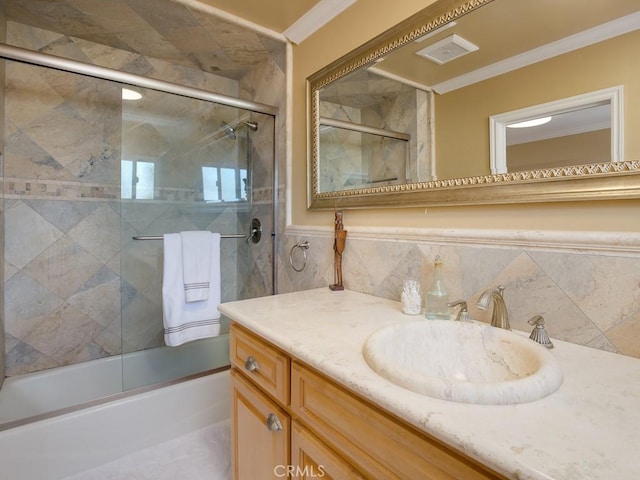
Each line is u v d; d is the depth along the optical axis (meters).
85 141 1.97
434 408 0.54
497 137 1.00
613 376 0.66
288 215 1.93
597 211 0.82
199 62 2.19
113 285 2.09
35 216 1.85
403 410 0.55
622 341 0.77
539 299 0.90
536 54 0.92
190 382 1.76
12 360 1.81
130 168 1.92
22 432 1.34
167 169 2.04
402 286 1.26
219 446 1.63
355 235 1.46
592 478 0.39
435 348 0.90
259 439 1.01
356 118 1.47
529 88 0.93
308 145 1.74
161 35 1.88
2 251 1.75
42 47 1.84
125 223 1.92
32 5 1.62
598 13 0.82
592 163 0.82
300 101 1.85
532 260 0.91
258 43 1.95
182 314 1.82
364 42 1.45
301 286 1.81
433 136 1.17
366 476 0.66
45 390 1.80
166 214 2.05
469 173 1.07
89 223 2.00
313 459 0.79
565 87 0.87
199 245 1.90
